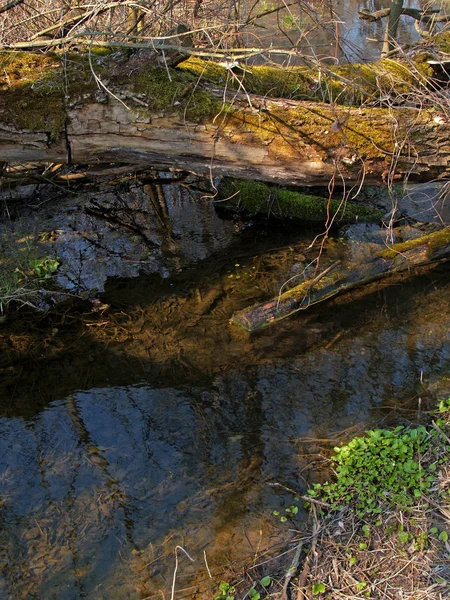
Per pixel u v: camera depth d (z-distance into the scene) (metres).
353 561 2.46
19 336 4.03
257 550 2.58
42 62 3.76
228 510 2.78
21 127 3.74
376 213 5.50
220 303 4.40
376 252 4.62
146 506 2.82
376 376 3.59
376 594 2.33
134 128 3.90
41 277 4.72
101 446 3.17
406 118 3.93
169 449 3.14
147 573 2.51
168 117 3.87
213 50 3.60
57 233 5.39
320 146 3.97
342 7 9.77
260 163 4.13
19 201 5.77
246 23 4.10
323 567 2.47
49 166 5.52
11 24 4.98
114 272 4.84
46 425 3.32
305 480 2.91
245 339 3.99
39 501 2.85
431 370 3.60
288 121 3.92
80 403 3.48
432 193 5.79
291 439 3.17
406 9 7.48
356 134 3.93
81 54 3.84
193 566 2.53
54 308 4.35
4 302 4.32
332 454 3.04
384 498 2.71
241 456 3.08
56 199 5.90
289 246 5.17
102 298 4.48
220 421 3.32
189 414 3.38
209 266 4.92
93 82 3.71
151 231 5.52
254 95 3.99
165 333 4.08
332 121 3.92
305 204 5.48
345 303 4.32
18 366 3.77
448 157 4.02
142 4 4.13
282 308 4.13
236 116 3.90
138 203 6.02
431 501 2.65
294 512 2.74
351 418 3.28
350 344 3.89
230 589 2.41
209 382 3.62
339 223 5.49
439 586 2.30
